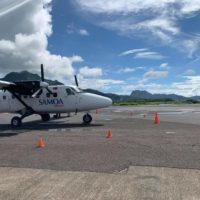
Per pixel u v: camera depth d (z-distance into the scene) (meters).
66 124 19.64
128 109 44.75
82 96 19.02
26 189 5.79
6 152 9.54
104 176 6.64
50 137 13.05
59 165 7.70
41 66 20.12
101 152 9.38
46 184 6.09
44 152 9.48
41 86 18.88
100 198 5.26
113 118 24.61
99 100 18.91
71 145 10.74
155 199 5.20
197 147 10.18
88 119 19.42
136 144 10.85
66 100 19.06
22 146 10.68
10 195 5.46
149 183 6.10
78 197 5.32
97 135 13.47
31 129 17.05
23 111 19.59
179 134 13.67
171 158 8.45
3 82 17.78
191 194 5.45
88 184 6.06
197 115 28.39
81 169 7.28
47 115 22.27
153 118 24.42
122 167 7.45
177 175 6.70
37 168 7.42
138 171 7.07
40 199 5.24
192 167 7.42
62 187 5.88
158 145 10.61
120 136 13.07
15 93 19.48
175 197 5.30
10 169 7.33
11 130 16.66
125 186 5.91
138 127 16.95
